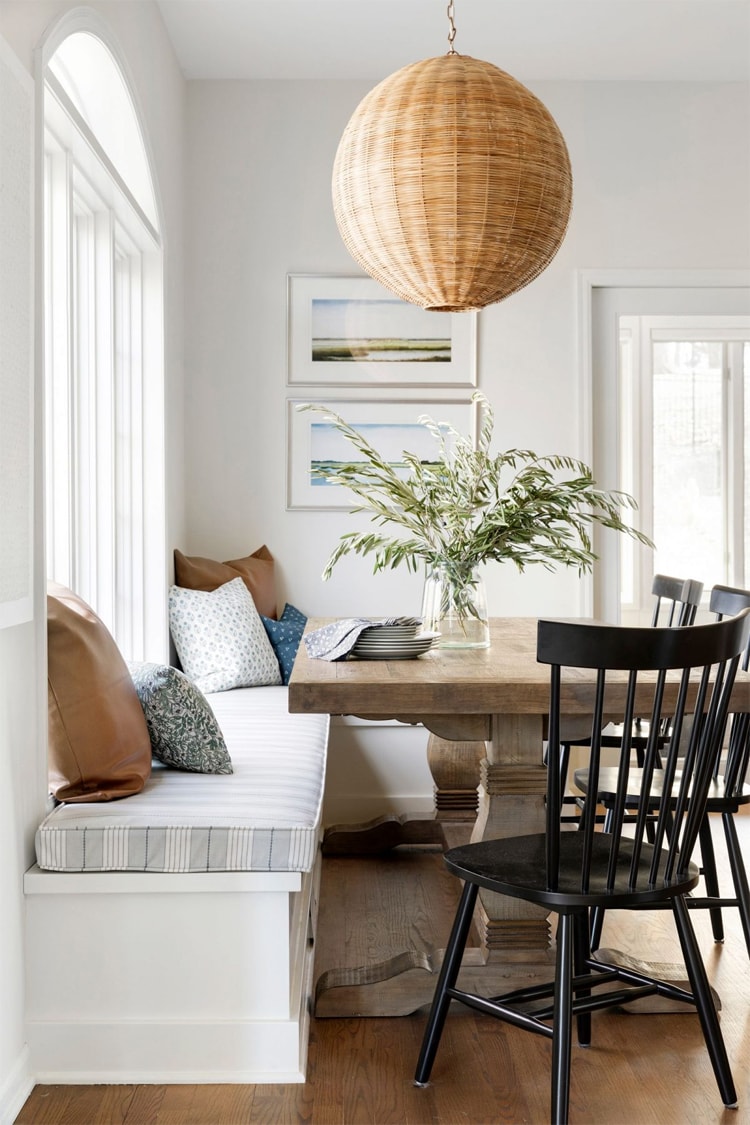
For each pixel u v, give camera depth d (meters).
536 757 2.51
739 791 2.55
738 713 2.45
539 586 4.46
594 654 1.83
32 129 2.16
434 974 2.49
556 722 1.87
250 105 4.39
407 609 4.43
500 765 2.50
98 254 3.29
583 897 1.86
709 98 4.45
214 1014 2.20
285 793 2.43
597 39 4.06
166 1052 2.19
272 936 2.20
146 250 3.72
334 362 4.39
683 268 4.45
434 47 4.12
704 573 5.69
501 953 2.49
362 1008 2.48
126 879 2.18
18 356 2.05
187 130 4.37
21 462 2.07
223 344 4.39
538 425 4.43
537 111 2.54
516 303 4.42
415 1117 2.03
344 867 3.69
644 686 2.27
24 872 2.17
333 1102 2.09
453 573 2.87
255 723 3.27
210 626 3.90
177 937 2.20
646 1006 2.49
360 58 4.21
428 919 3.12
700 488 5.67
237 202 4.39
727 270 4.45
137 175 3.49
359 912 3.19
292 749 2.93
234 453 4.39
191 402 4.38
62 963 2.20
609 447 4.50
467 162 2.46
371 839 3.81
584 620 4.10
